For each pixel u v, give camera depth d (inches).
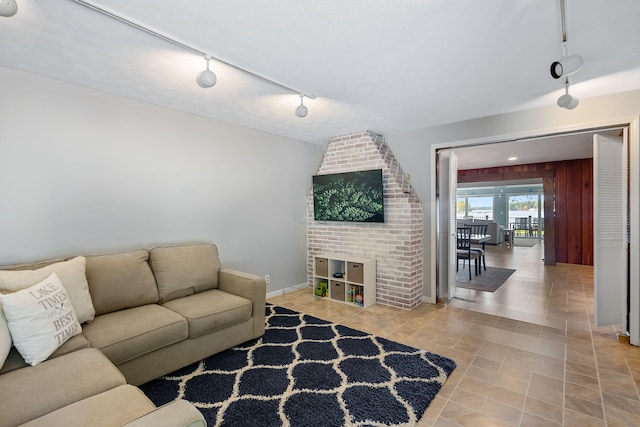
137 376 82.0
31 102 94.3
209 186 140.4
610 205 121.0
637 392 82.5
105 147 109.3
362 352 104.6
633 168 109.3
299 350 106.2
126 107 114.0
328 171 179.3
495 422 71.2
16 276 74.2
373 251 160.7
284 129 159.9
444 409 76.0
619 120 110.3
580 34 72.6
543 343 112.1
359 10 62.9
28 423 45.9
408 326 128.0
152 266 110.8
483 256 243.0
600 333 120.6
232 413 74.0
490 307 152.4
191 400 78.9
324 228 181.0
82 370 62.1
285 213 177.9
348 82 99.4
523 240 479.8
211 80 80.0
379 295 159.0
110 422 46.6
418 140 159.8
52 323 68.6
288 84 100.9
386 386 84.9
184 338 91.2
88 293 87.6
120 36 73.2
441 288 161.3
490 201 571.2
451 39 74.4
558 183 258.8
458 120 143.4
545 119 123.6
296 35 72.3
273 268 171.5
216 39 74.2
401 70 91.1
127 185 114.8
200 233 137.5
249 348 107.8
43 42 76.2
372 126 153.7
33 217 95.0
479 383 87.0
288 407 76.1
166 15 64.7
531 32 71.6
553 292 179.2
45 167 97.0
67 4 61.0
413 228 150.4
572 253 257.6
